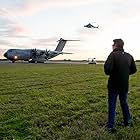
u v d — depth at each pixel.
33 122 9.30
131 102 13.12
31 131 8.33
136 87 19.22
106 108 11.58
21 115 10.35
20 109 11.46
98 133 7.84
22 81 23.08
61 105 12.30
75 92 16.50
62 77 27.31
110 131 8.05
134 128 8.34
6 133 8.21
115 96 8.33
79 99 13.92
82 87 19.16
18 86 19.56
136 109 11.38
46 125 9.13
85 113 10.76
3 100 13.65
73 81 23.38
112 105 8.30
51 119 9.84
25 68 44.09
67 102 13.10
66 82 22.53
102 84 21.12
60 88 18.59
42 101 13.32
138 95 15.34
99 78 26.38
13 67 47.59
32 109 11.46
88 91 16.92
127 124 8.62
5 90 17.44
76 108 11.64
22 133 8.25
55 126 8.95
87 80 24.39
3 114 10.57
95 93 16.06
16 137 7.83
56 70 38.72
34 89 18.02
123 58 8.14
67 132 8.12
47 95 15.35
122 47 8.32
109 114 8.29
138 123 9.01
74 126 8.80
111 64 8.05
